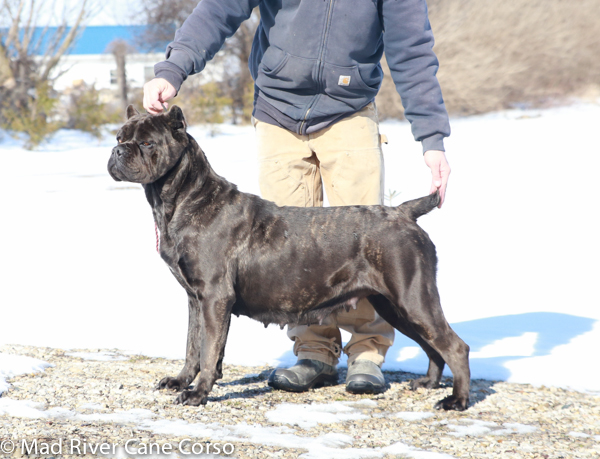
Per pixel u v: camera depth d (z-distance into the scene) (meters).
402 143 17.95
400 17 3.47
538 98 28.30
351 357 3.60
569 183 11.33
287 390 3.50
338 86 3.55
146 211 10.17
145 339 4.40
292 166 3.73
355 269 3.30
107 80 43.88
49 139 23.17
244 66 29.39
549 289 5.74
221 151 18.22
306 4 3.48
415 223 3.38
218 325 3.18
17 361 3.67
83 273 6.51
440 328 3.22
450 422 3.03
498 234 7.96
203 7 3.55
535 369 3.80
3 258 7.20
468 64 27.30
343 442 2.72
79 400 3.12
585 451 2.68
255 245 3.29
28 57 25.81
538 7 28.91
